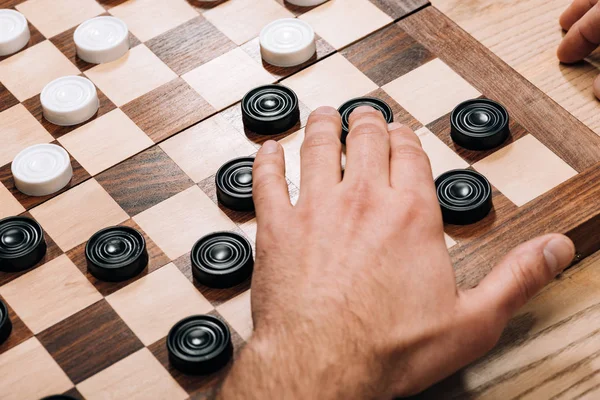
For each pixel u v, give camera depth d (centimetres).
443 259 104
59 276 116
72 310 113
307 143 116
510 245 117
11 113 138
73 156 131
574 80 137
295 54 140
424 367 99
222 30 148
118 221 122
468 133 127
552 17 148
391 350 97
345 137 130
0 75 144
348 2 151
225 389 95
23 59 146
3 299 114
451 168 126
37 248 117
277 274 103
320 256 103
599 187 122
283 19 145
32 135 134
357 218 106
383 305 98
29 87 142
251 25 149
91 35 145
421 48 143
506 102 134
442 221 109
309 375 94
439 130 131
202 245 116
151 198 125
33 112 138
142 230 121
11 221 121
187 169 128
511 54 142
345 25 147
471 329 100
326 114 120
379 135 115
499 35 146
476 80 138
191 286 114
